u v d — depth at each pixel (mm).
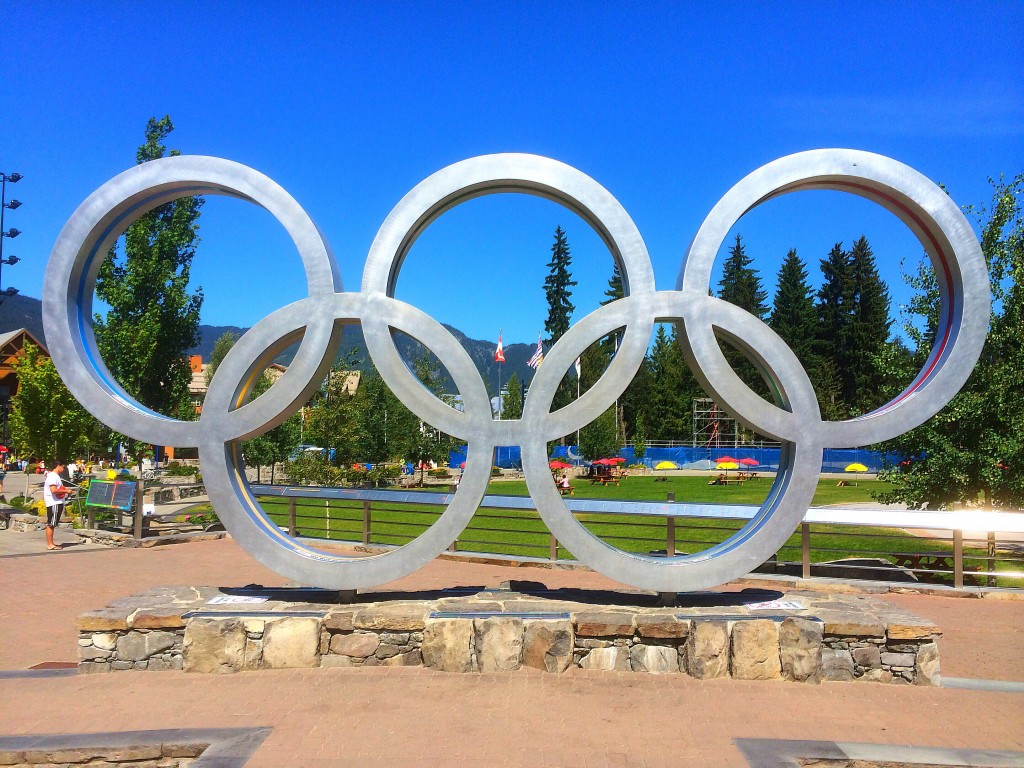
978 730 5480
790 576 10586
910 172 7180
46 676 6660
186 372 24609
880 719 5688
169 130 23469
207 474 7445
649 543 19344
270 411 7402
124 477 31719
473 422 7383
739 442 53969
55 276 7367
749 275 59750
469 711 5773
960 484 12391
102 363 7969
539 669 6746
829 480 40062
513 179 7410
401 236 7484
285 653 6809
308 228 7496
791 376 7273
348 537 18984
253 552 7477
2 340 46812
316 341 7438
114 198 7441
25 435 25547
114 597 9828
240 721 5566
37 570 11672
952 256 7168
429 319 7402
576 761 4906
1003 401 11930
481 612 7078
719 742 5223
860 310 54688
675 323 7594
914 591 10070
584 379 54688
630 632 6754
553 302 60000
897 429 7133
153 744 5117
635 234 7363
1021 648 7734
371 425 33219
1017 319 12203
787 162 7258
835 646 6625
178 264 23719
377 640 6887
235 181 7523
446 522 7375
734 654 6578
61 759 5023
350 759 4910
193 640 6715
